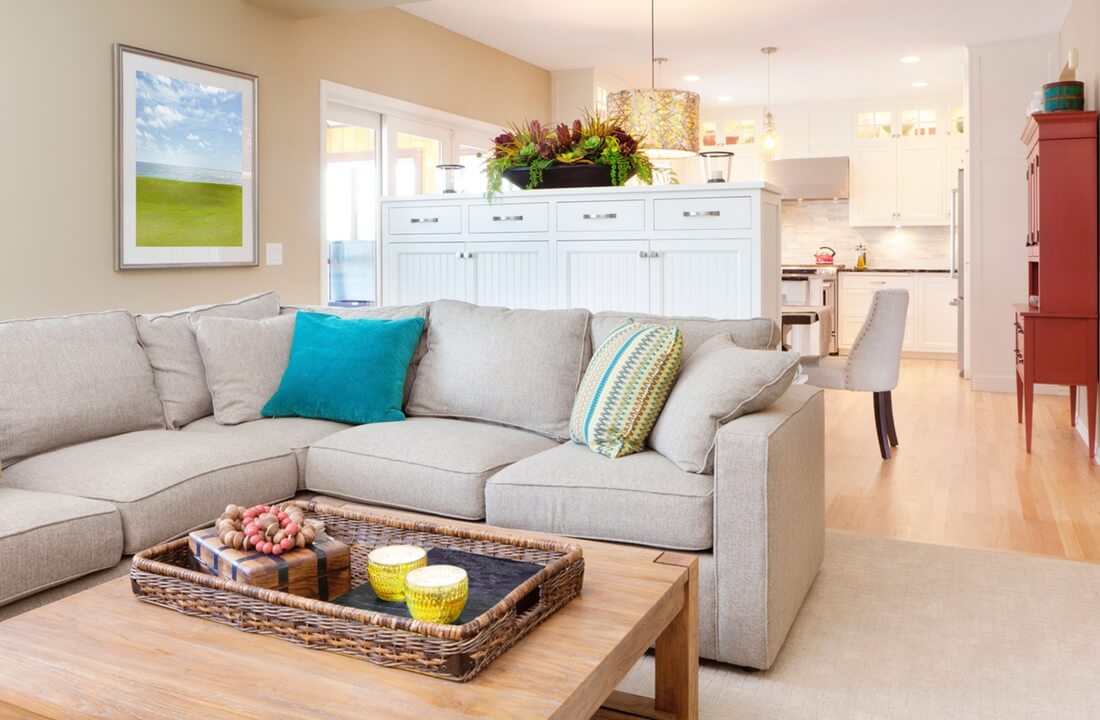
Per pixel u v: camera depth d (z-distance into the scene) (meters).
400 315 3.43
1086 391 4.70
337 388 3.14
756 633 2.19
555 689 1.29
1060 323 4.65
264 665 1.38
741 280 3.79
